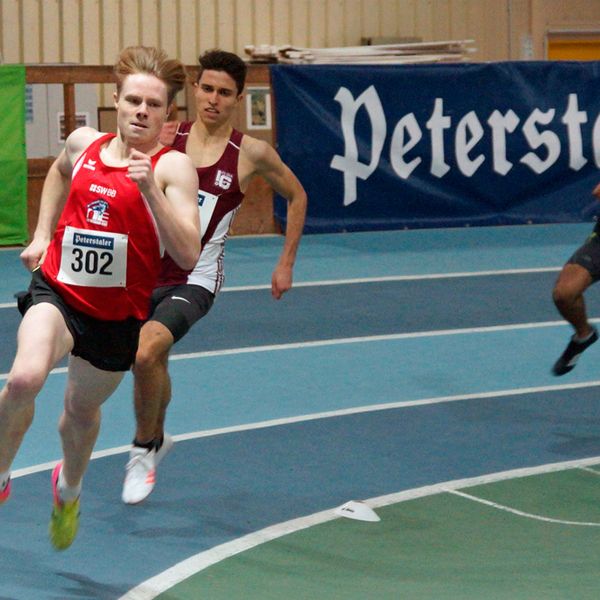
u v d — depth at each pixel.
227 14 33.47
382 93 29.02
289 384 14.84
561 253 26.11
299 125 28.33
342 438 12.45
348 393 14.42
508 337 17.80
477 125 29.95
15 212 26.72
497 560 8.90
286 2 34.09
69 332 7.71
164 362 9.84
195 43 33.19
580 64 30.64
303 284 22.23
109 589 8.27
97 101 31.08
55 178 8.58
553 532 9.62
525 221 30.62
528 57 36.94
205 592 8.19
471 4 36.22
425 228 29.84
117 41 32.34
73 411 8.10
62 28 31.80
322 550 9.14
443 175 29.84
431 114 29.52
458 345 17.22
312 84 28.38
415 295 21.17
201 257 10.38
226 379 15.07
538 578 8.45
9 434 7.50
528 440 12.48
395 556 9.00
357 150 28.94
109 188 7.69
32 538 9.31
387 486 10.85
